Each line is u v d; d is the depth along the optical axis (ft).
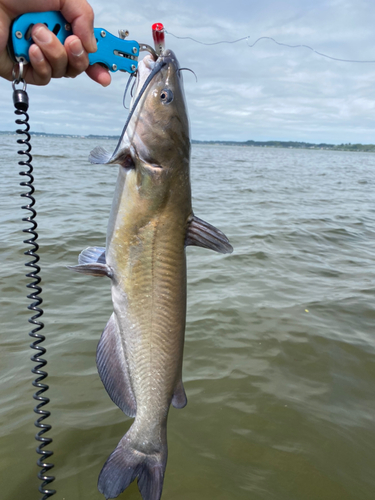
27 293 3.29
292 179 14.93
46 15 0.94
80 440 1.87
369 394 2.33
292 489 1.71
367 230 6.52
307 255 4.92
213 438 1.95
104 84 1.12
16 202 6.65
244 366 2.52
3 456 1.76
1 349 2.51
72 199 7.22
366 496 1.69
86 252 1.35
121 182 1.18
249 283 3.87
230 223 6.32
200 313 3.16
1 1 0.89
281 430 2.02
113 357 1.28
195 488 1.68
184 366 2.50
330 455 1.89
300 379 2.43
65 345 2.58
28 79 1.03
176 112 1.15
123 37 1.12
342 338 2.88
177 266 1.22
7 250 4.21
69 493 1.62
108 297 3.33
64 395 2.16
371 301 3.51
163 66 1.15
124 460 1.29
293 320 3.11
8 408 2.03
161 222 1.17
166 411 1.31
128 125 1.15
